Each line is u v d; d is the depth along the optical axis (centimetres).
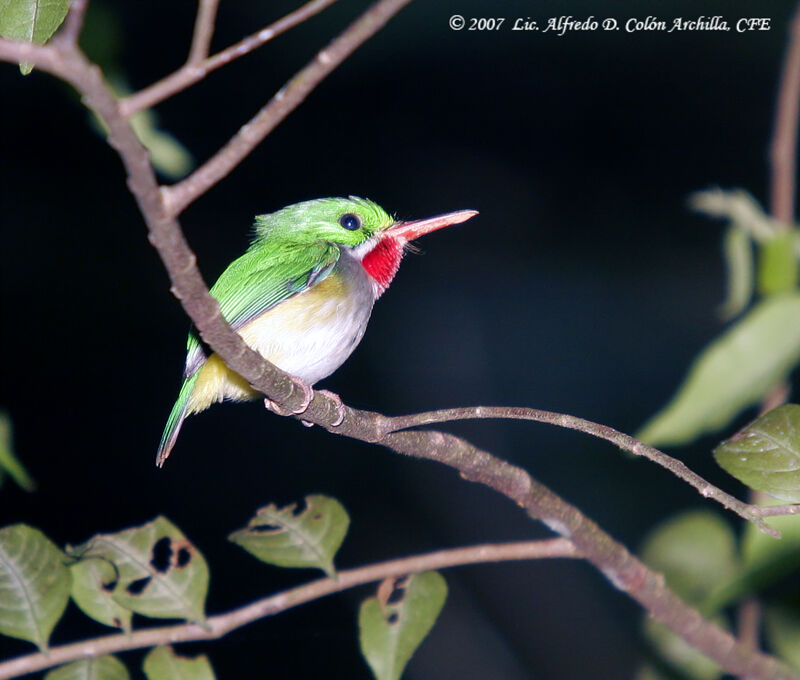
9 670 446
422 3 1300
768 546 469
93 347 1298
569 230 1410
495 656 947
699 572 642
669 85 1374
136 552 472
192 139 1353
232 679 865
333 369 696
